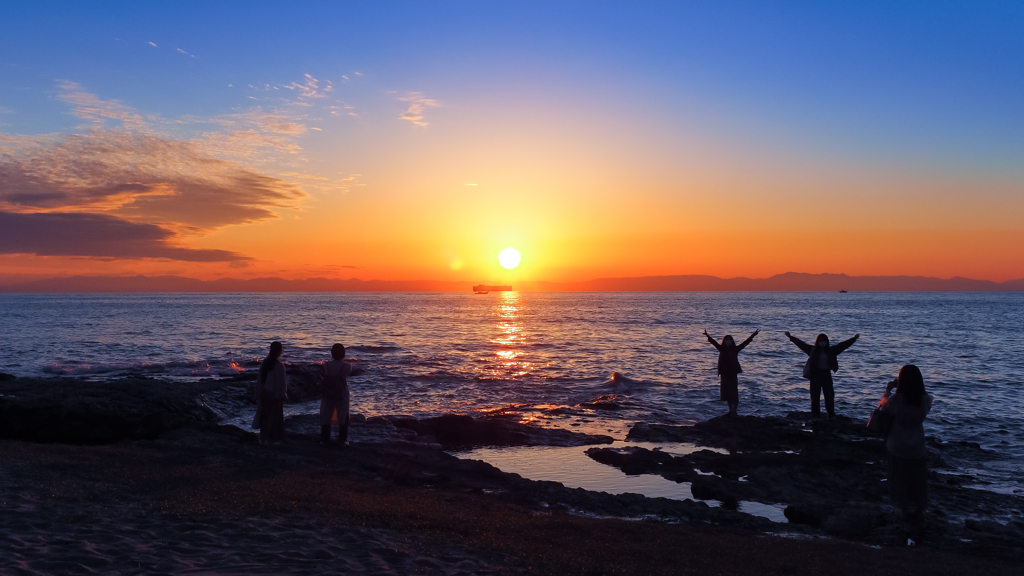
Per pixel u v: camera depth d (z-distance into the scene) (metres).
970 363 32.12
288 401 20.91
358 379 26.38
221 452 10.86
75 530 6.11
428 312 115.38
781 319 85.69
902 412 8.62
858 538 8.16
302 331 59.25
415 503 8.27
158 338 49.22
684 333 57.41
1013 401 21.12
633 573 5.85
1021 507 9.88
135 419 13.13
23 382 18.47
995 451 14.11
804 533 8.42
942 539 7.88
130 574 5.01
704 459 12.83
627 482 11.34
